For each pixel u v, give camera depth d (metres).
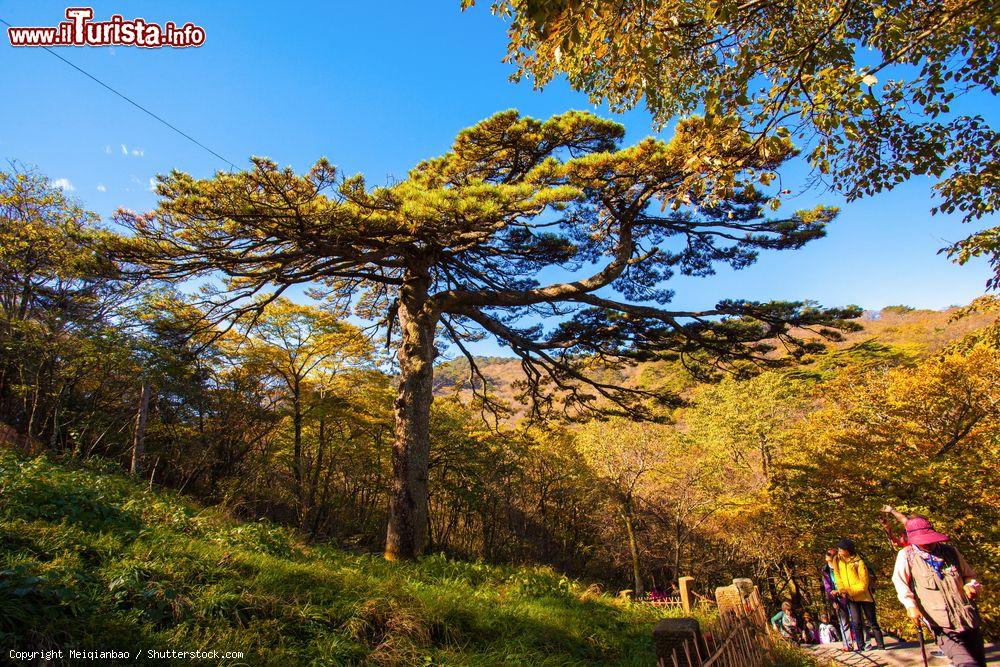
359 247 11.78
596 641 6.61
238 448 20.52
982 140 5.72
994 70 5.10
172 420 17.19
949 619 4.32
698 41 5.57
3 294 14.18
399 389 12.57
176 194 9.50
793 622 9.95
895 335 43.12
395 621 5.52
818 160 5.56
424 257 13.01
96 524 6.44
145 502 8.59
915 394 15.29
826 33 4.83
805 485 14.51
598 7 4.51
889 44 5.18
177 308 14.41
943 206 6.32
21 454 10.45
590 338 15.45
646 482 27.86
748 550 23.12
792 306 12.92
